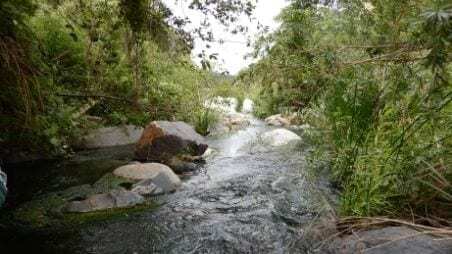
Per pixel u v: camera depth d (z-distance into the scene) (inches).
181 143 237.6
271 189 179.5
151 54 269.9
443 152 114.9
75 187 177.0
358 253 98.7
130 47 197.3
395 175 116.3
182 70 337.4
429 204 116.3
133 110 254.5
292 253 116.1
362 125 148.6
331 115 172.2
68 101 232.2
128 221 142.9
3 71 161.2
